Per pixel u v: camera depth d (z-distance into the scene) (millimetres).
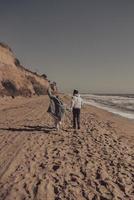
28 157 10336
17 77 50312
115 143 13672
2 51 50062
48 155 10711
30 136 13930
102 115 30141
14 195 7285
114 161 10461
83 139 13836
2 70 46688
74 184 8117
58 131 15578
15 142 12531
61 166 9500
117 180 8633
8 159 9969
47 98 52406
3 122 18266
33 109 28516
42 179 8312
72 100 16156
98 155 11133
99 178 8656
